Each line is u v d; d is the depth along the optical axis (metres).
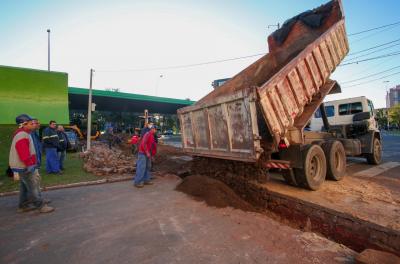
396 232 3.62
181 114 7.36
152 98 28.20
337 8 7.30
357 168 9.33
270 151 5.41
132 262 2.96
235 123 5.33
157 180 7.64
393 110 61.94
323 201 5.04
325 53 6.78
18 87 13.60
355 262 2.85
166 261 2.96
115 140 20.53
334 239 4.32
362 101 9.99
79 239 3.59
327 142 6.95
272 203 5.60
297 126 5.73
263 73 8.00
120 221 4.27
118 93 25.59
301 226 4.88
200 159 7.42
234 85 7.75
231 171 6.45
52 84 14.50
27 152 4.52
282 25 8.64
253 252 3.17
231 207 5.01
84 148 16.52
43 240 3.57
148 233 3.77
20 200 4.79
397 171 8.63
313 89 6.36
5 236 3.72
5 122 13.04
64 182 7.08
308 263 2.91
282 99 5.33
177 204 5.18
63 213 4.70
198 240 3.52
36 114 13.85
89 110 15.24
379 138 10.30
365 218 4.09
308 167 5.82
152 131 7.05
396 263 2.64
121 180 7.55
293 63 5.64
